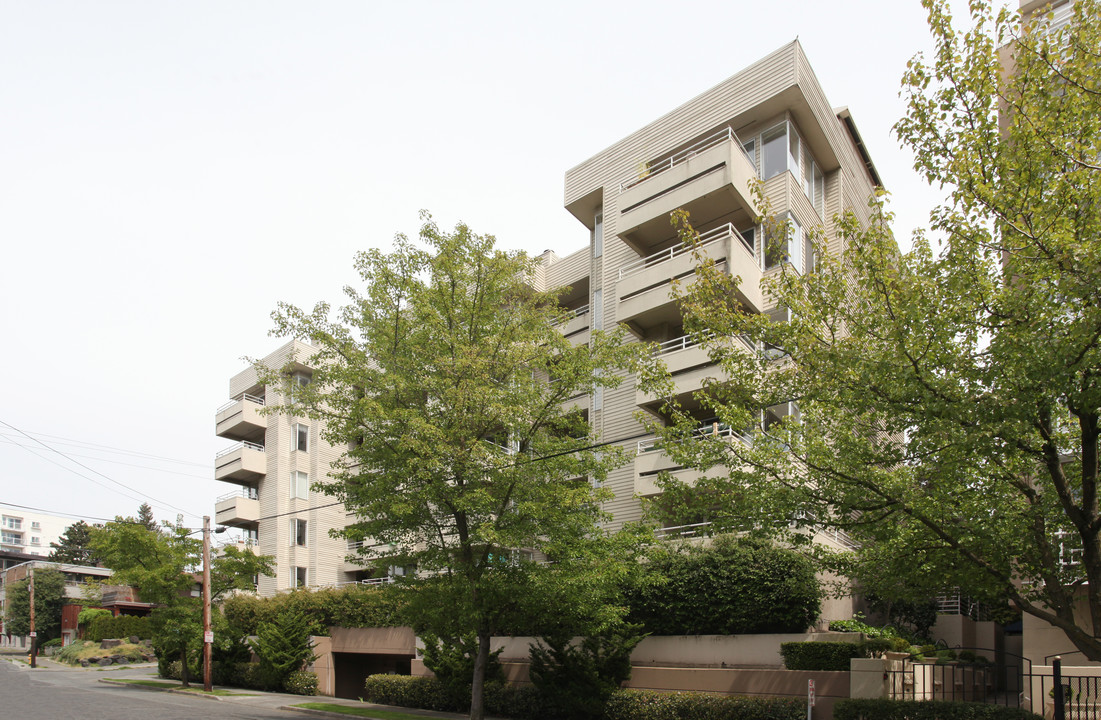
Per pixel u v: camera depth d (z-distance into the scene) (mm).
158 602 31484
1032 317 10117
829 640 17562
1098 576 10531
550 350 18672
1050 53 11367
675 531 15297
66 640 56781
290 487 40719
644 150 28250
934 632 21953
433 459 16062
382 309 18609
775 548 18938
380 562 18625
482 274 18609
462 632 18719
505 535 16719
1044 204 10453
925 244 11930
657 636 20422
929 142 11703
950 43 11445
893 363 10805
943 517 12219
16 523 131875
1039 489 13586
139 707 21109
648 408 24625
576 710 19562
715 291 13883
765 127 25422
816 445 12828
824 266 12930
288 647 29281
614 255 28219
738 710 17078
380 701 25703
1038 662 16078
